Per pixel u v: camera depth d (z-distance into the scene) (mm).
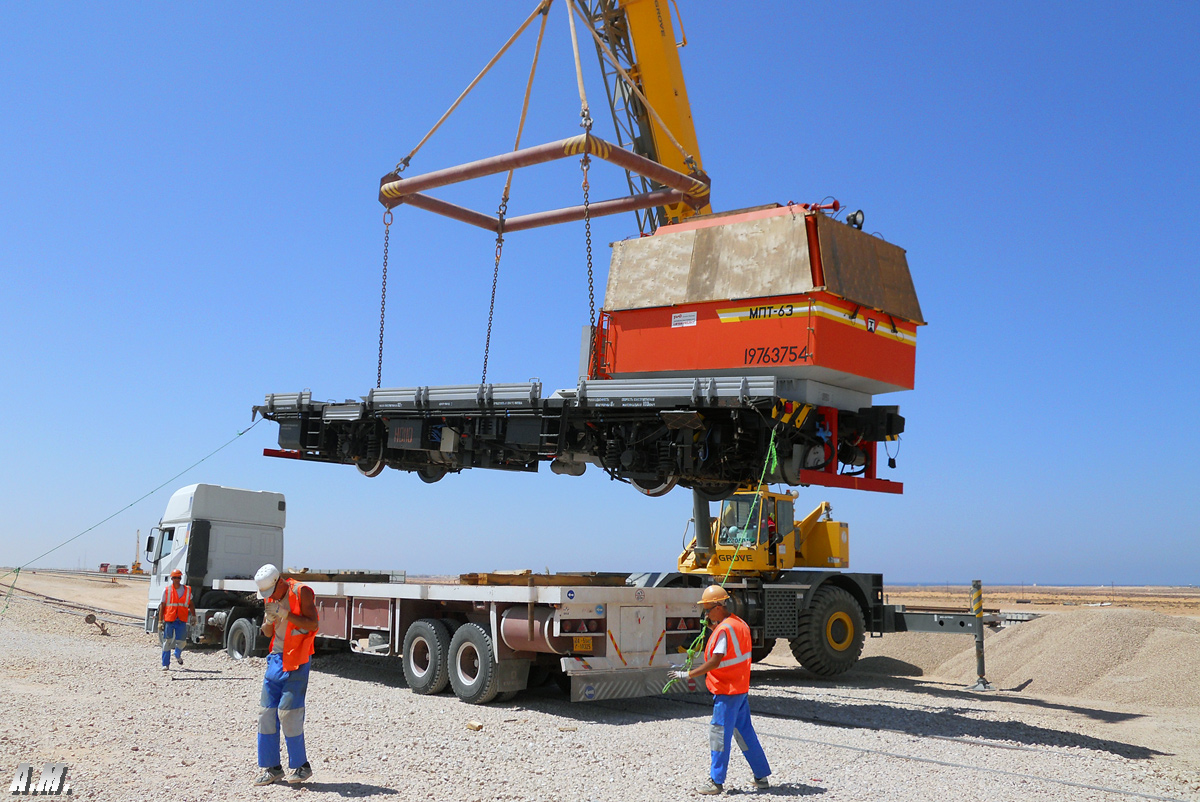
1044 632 17953
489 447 15188
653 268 12547
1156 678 14773
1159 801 7496
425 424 15211
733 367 11531
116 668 14523
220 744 8805
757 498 15859
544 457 15102
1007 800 7359
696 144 21078
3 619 22375
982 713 12328
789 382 11445
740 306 11578
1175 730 11547
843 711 11859
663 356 12211
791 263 11219
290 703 7277
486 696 11500
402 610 13312
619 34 21094
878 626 17203
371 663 16234
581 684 10812
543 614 10883
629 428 12883
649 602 11617
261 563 19438
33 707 10414
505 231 17312
